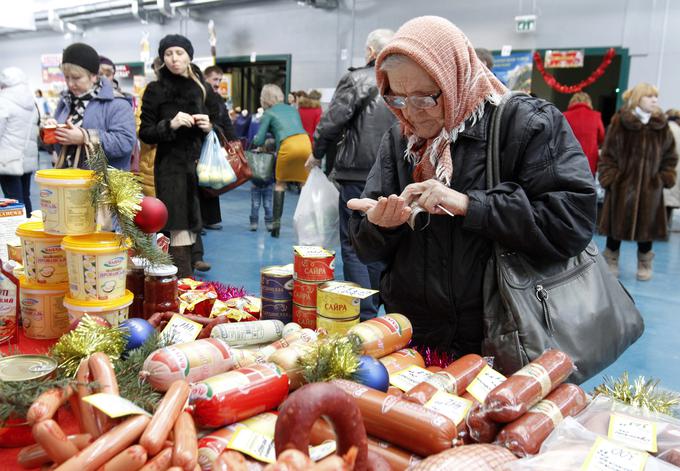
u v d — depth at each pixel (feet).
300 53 35.22
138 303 5.07
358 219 5.42
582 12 26.14
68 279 4.80
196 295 5.60
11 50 54.13
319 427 3.15
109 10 40.63
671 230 24.31
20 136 16.26
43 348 4.69
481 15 28.07
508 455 2.99
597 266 4.95
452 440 3.01
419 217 4.91
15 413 2.89
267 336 4.45
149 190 11.80
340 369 3.50
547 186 4.50
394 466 3.02
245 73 39.45
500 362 4.49
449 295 4.90
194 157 10.90
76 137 8.96
